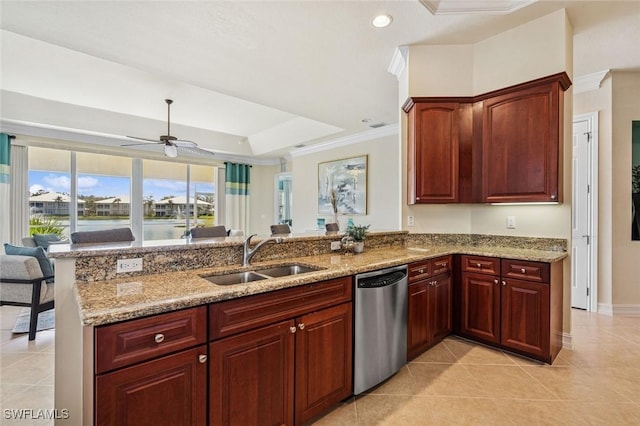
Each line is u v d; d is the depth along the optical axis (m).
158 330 1.21
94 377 1.08
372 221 5.57
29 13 2.32
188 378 1.28
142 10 2.31
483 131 2.92
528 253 2.65
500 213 3.08
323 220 6.43
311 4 2.30
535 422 1.77
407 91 3.05
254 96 4.05
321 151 6.56
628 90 3.52
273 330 1.55
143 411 1.17
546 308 2.37
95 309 1.14
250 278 2.00
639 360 2.49
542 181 2.58
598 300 3.64
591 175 3.65
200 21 2.47
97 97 4.71
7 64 3.65
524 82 2.68
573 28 2.67
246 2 2.26
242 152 7.60
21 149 5.20
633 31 2.71
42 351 2.72
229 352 1.40
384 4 2.33
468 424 1.76
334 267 1.99
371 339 2.04
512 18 2.59
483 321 2.72
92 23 2.47
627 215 3.56
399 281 2.25
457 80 3.01
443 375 2.28
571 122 2.72
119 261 1.66
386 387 2.13
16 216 5.14
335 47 2.92
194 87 4.32
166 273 1.79
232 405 1.41
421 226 3.33
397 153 5.22
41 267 3.14
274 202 8.45
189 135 6.49
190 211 7.40
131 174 6.54
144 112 5.43
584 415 1.83
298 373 1.66
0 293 3.03
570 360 2.48
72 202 5.84
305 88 3.79
